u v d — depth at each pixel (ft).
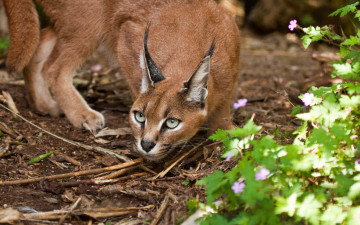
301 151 13.01
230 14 20.72
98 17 21.30
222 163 16.44
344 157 13.23
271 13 41.50
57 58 21.97
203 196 14.83
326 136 12.71
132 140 19.63
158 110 16.03
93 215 14.12
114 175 16.55
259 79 30.07
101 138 19.94
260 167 12.32
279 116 22.17
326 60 26.02
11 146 18.06
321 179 13.35
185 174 16.33
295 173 13.07
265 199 12.02
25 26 21.17
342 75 13.83
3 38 30.91
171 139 16.47
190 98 16.43
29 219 13.69
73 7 21.09
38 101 22.26
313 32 15.66
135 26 19.93
